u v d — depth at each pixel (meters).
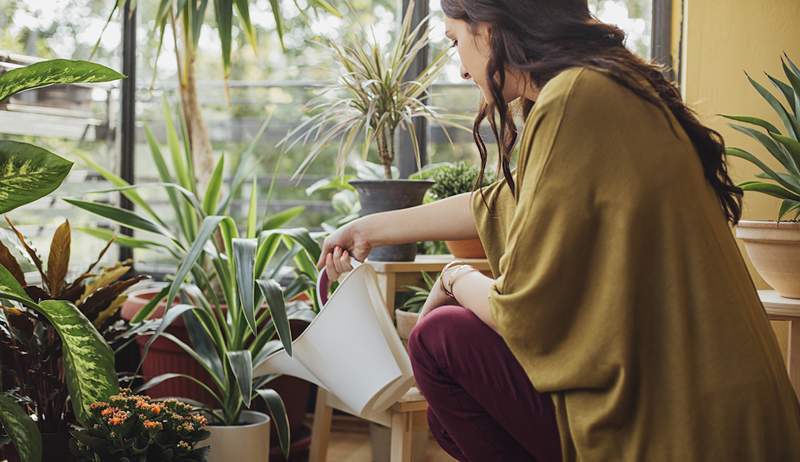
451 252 2.22
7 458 1.63
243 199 4.68
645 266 1.02
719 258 1.02
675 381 1.01
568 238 1.03
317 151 1.99
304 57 5.05
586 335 1.04
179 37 2.60
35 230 2.56
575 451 1.10
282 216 2.27
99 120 2.65
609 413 1.03
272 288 1.69
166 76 3.89
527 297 1.05
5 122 2.35
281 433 1.80
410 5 2.01
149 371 2.16
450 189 2.20
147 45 3.50
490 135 2.62
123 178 2.64
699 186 1.04
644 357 1.02
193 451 1.55
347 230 1.47
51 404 1.67
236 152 4.97
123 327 1.86
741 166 2.11
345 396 1.52
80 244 2.69
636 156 1.01
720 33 2.12
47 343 1.66
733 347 1.00
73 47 2.64
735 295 1.02
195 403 1.90
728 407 0.99
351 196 2.58
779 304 1.63
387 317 1.51
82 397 1.49
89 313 1.73
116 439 1.48
